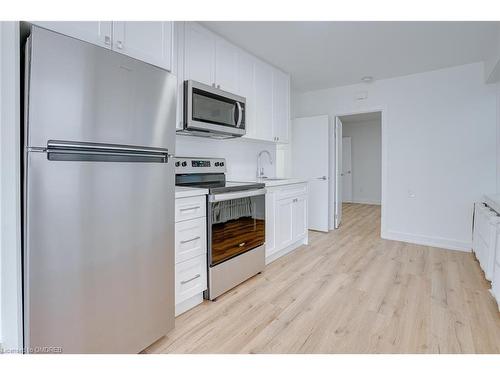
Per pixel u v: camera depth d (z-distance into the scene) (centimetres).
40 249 110
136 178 143
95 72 124
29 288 108
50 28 120
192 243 198
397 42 277
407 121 378
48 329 114
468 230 339
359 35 262
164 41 173
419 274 265
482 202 312
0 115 108
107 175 130
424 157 366
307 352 154
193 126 221
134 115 141
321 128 442
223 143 305
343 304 208
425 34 260
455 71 342
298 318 189
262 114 321
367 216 587
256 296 222
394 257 316
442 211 356
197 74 235
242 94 289
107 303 133
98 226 128
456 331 173
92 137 124
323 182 442
